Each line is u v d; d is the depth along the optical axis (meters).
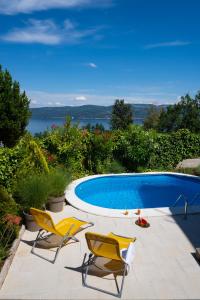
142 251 6.41
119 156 15.58
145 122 40.94
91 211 8.77
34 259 5.94
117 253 5.05
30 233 7.12
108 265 5.69
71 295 4.88
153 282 5.26
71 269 5.62
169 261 5.99
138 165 15.41
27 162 9.86
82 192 12.50
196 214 8.60
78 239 6.90
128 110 38.59
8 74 9.03
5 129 9.14
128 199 11.98
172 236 7.20
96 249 5.27
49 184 8.27
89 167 14.62
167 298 4.84
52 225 6.09
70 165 13.39
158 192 12.86
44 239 6.77
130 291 5.00
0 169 8.21
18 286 5.07
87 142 14.30
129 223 8.02
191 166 15.78
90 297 4.84
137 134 15.16
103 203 11.49
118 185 13.85
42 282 5.20
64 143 13.12
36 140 12.83
